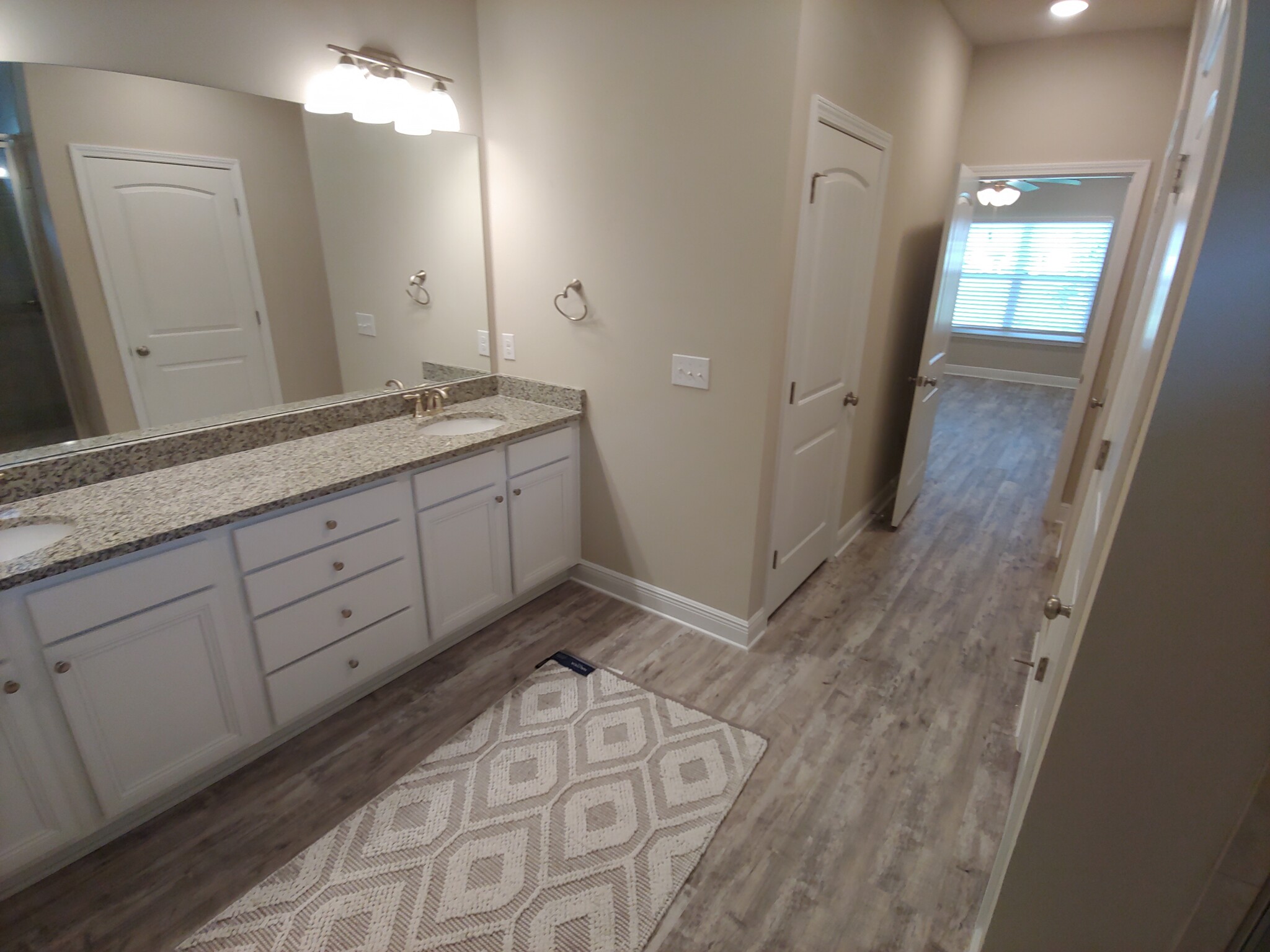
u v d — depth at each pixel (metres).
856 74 2.30
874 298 3.06
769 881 1.63
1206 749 0.73
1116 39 3.20
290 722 2.00
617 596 2.94
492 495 2.46
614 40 2.22
